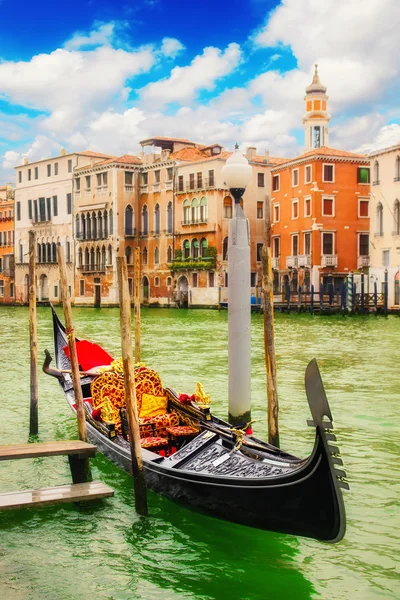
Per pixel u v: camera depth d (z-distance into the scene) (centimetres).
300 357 2084
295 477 616
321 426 580
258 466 692
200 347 2392
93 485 798
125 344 766
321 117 6675
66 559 682
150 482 798
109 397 959
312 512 611
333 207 4894
